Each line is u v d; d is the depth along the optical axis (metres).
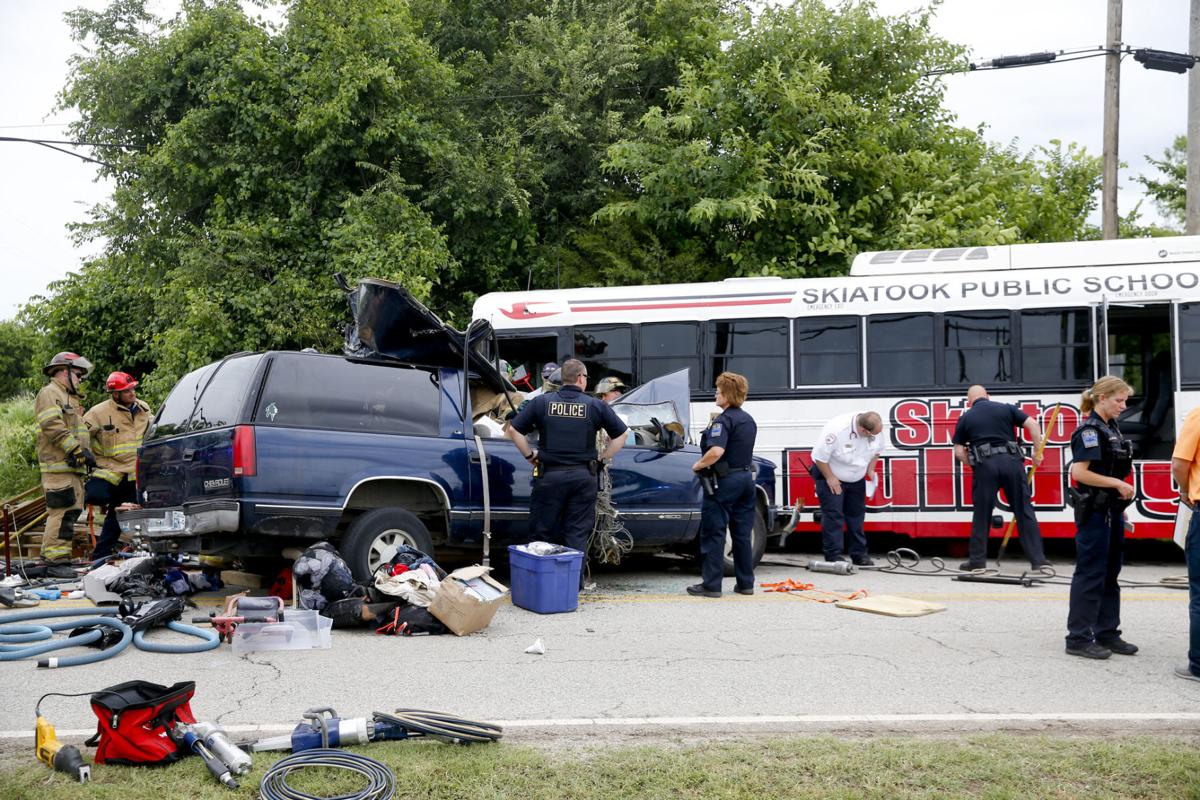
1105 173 17.75
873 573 11.16
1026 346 12.43
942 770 4.43
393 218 18.56
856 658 6.84
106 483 11.16
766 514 11.30
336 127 18.86
